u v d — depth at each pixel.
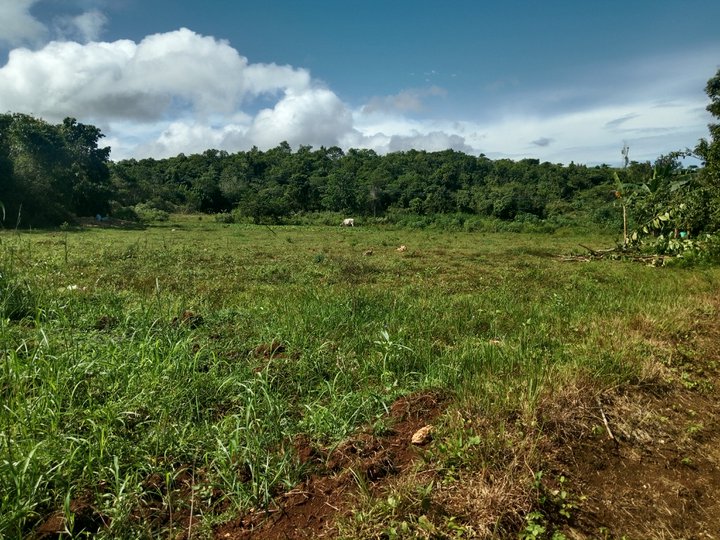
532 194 55.25
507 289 8.30
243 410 2.93
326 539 2.13
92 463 2.41
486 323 5.62
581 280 9.45
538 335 4.85
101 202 37.44
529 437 2.80
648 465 2.85
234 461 2.53
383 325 4.99
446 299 7.02
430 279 9.88
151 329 4.23
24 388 2.83
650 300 6.68
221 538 2.13
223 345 4.28
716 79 17.33
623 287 8.14
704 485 2.71
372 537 2.10
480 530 2.15
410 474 2.53
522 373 3.68
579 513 2.38
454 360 3.98
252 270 10.38
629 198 16.17
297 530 2.19
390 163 78.88
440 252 16.94
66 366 3.12
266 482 2.37
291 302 6.07
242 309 5.66
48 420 2.63
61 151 33.84
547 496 2.43
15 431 2.47
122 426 2.72
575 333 5.11
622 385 3.66
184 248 14.73
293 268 10.84
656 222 14.45
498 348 4.27
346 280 9.42
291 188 57.59
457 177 68.38
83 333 4.23
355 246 19.16
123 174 58.50
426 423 3.09
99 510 2.18
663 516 2.43
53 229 25.95
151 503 2.28
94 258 11.19
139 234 23.81
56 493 2.21
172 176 74.44
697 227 14.97
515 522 2.24
